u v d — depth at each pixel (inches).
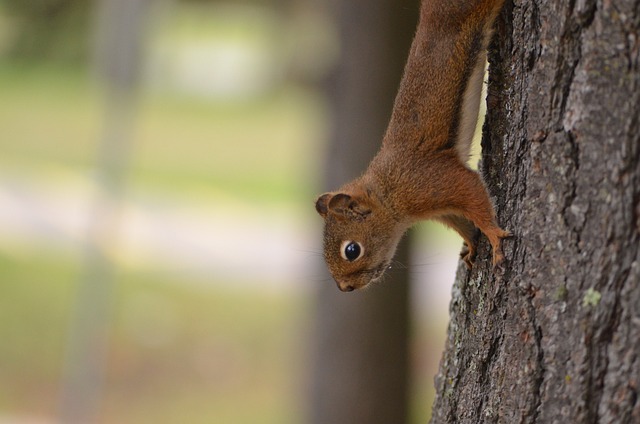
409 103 277.1
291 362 746.2
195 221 1080.2
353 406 506.3
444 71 265.1
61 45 591.8
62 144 1429.6
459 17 257.4
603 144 197.5
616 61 195.0
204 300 863.7
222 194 1232.2
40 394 708.0
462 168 269.6
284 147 1596.9
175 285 888.3
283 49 820.0
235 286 901.8
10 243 933.2
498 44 236.7
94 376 532.1
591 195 199.9
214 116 1883.6
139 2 504.7
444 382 257.8
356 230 297.6
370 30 487.2
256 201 1210.6
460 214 254.2
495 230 231.0
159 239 1002.1
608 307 196.4
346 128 494.6
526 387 215.3
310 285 531.5
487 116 240.1
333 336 510.9
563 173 206.4
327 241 305.3
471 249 247.8
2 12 561.6
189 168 1379.2
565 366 205.2
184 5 665.6
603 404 197.2
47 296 837.2
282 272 950.4
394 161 284.7
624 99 194.1
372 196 291.7
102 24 512.1
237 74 2117.4
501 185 234.5
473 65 259.8
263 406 698.2
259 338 804.0
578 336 201.8
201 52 2122.3
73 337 532.1
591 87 199.2
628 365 193.3
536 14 216.8
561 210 206.7
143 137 1606.8
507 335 224.1
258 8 678.5
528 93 218.8
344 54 495.5
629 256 193.9
